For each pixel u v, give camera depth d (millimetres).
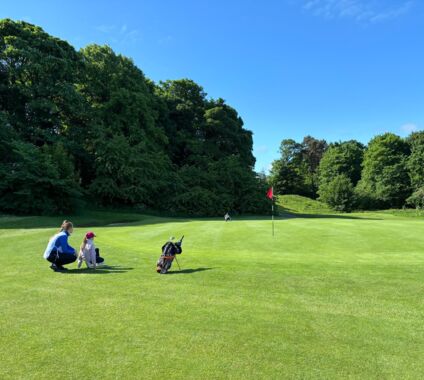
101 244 15375
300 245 15242
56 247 9820
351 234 18375
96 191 40844
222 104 67125
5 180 32875
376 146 74562
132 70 51156
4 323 5828
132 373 4270
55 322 5863
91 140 42500
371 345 5000
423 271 9500
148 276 9164
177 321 5887
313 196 93188
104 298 7180
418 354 4738
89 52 48031
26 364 4480
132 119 46875
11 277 9148
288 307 6582
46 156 33781
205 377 4180
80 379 4145
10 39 36469
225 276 9047
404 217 55000
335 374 4242
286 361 4551
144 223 29703
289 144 102000
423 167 65250
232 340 5152
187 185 50750
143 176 42750
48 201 34562
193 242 16391
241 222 27469
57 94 38812
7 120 36031
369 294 7387
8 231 22391
